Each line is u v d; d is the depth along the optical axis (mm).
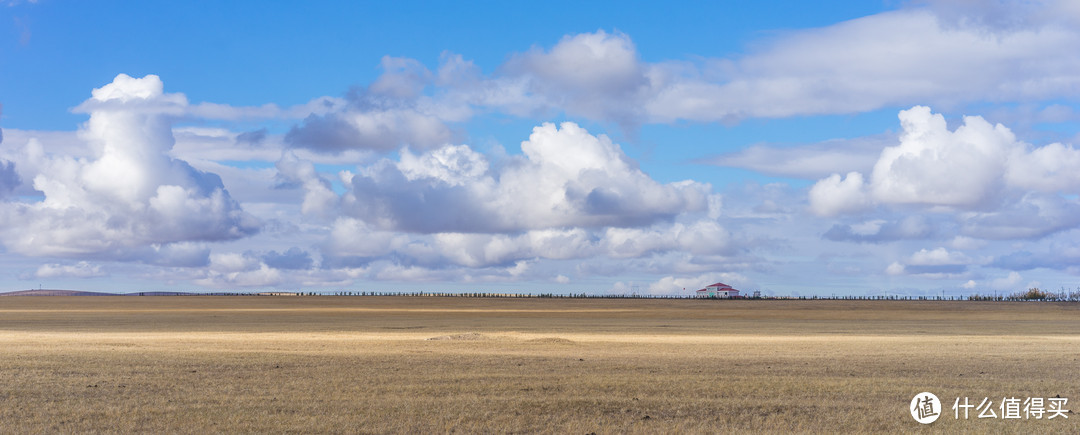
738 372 32844
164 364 33844
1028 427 21438
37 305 195625
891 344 53094
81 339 54219
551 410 22906
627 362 37094
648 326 96312
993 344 53312
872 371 33438
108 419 20859
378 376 30297
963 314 160875
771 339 61281
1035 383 29516
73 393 25016
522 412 22516
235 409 22438
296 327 91812
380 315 143500
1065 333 83812
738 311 173375
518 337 58875
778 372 32906
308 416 21406
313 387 26953
